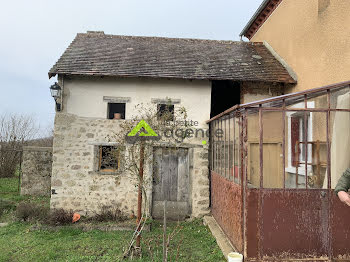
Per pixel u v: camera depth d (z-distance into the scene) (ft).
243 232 15.44
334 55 21.76
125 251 18.01
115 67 27.81
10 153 50.72
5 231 22.54
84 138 27.30
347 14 20.20
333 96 16.49
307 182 16.19
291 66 29.40
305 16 26.63
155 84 27.94
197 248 19.61
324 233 15.14
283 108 15.98
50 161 37.11
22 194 36.52
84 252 18.61
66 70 26.40
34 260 17.44
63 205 26.89
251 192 15.14
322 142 16.47
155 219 27.35
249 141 16.88
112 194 27.12
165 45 35.37
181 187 27.78
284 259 14.90
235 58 32.40
